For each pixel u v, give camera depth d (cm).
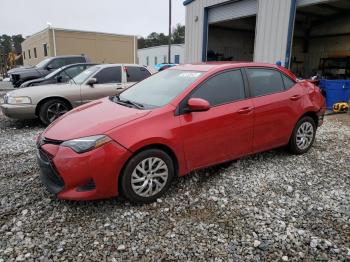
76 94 692
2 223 292
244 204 331
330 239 273
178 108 341
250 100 399
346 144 550
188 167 354
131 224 293
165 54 3694
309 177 400
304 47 1930
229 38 1755
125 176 308
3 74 2870
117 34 2791
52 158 300
